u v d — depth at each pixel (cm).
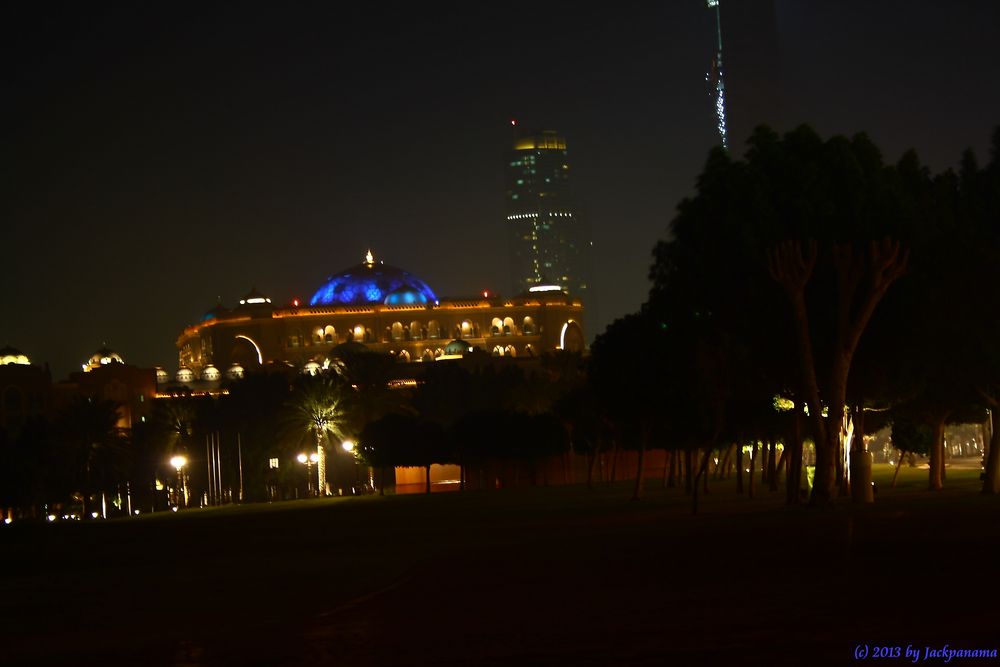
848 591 1988
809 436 6525
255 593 2642
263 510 8838
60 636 2153
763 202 4328
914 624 1662
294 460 12781
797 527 3291
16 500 10450
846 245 4091
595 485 10081
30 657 1920
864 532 2961
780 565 2395
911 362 4591
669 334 4997
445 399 13150
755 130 4531
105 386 18250
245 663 1728
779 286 4334
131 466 12888
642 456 6275
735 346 4575
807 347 4106
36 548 5056
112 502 14075
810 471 8894
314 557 3575
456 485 12756
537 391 12638
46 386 17838
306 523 6006
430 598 2327
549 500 7081
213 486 12838
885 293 4391
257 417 12962
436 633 1884
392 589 2534
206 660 1777
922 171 4872
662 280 4656
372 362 11750
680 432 6038
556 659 1589
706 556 2675
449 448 10650
